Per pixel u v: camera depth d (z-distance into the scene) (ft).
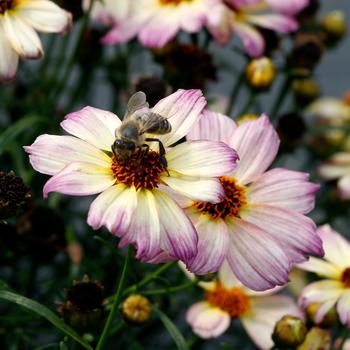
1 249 1.16
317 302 1.05
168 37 1.26
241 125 0.98
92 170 0.87
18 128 1.16
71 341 1.03
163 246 0.85
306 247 0.93
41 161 0.87
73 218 1.38
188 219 0.87
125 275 0.88
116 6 1.34
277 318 1.16
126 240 0.84
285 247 0.93
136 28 1.31
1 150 1.15
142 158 0.88
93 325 0.98
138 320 1.01
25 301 0.92
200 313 1.15
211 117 0.97
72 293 0.99
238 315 1.15
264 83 1.28
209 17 1.28
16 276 1.30
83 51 1.34
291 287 1.32
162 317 1.01
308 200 0.96
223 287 1.17
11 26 1.09
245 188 0.96
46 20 1.10
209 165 0.88
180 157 0.89
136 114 0.89
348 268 1.08
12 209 0.94
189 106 0.91
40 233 1.12
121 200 0.86
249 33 1.31
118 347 1.29
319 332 1.07
